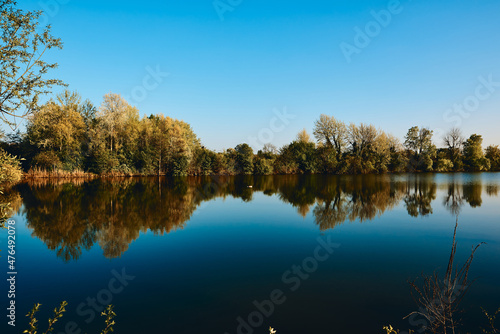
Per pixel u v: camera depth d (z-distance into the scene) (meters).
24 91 5.79
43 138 37.75
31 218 14.65
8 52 5.48
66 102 43.22
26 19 5.64
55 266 8.38
